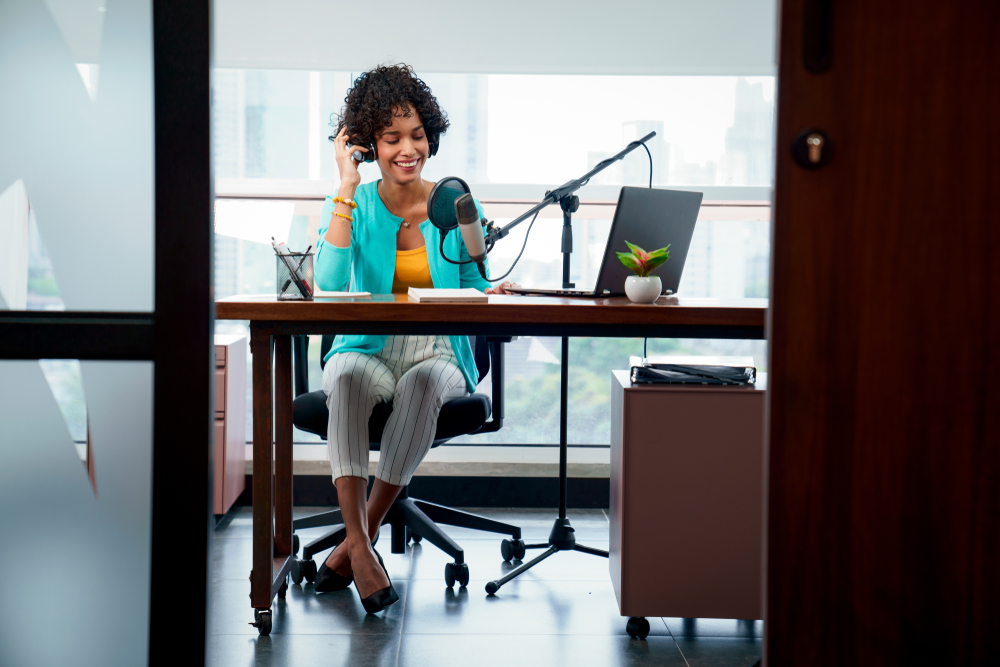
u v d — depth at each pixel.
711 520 1.69
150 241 1.07
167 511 1.05
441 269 2.14
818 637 1.05
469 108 3.01
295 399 2.12
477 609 1.92
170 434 1.05
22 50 1.05
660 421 1.68
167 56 1.03
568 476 2.93
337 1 2.92
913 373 1.02
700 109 3.03
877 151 1.01
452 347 2.09
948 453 1.03
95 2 1.04
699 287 3.09
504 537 2.55
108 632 1.09
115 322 1.05
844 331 1.02
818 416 1.03
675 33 2.96
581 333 1.61
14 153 1.06
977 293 1.01
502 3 2.95
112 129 1.06
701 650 1.71
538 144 3.03
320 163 2.99
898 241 1.01
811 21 0.99
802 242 1.02
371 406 1.89
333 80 2.97
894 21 0.99
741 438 1.68
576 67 2.97
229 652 1.65
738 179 3.04
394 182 2.14
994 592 1.03
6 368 1.08
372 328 1.62
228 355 2.59
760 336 1.62
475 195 3.01
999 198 1.01
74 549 1.09
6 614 1.09
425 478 2.90
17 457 1.08
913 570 1.04
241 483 2.83
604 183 3.03
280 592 1.97
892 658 1.04
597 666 1.62
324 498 2.90
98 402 1.07
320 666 1.60
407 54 2.95
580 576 2.17
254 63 2.91
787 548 1.04
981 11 0.99
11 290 1.07
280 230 2.90
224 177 2.96
